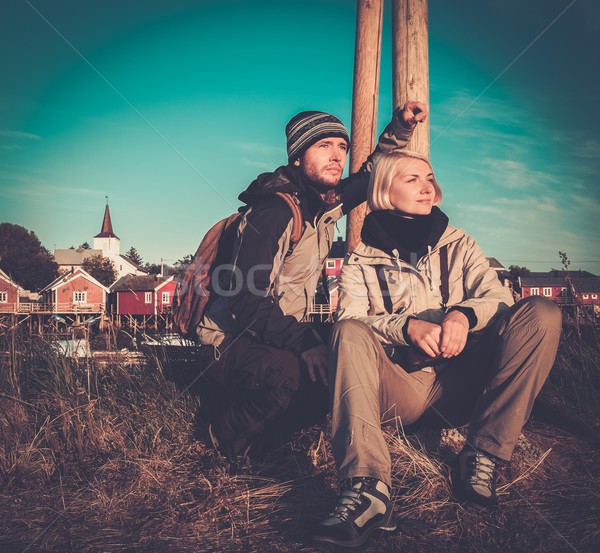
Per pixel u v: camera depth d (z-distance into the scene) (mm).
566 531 1936
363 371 2139
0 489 2568
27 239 56719
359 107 4207
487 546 1882
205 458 2840
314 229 2797
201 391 3279
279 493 2420
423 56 3873
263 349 2576
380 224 2662
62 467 2771
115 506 2336
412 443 2689
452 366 2459
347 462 1988
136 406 3355
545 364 2107
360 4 4215
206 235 2850
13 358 3750
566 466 2594
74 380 3588
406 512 2117
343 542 1857
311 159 2850
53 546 1989
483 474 2111
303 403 2588
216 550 1938
